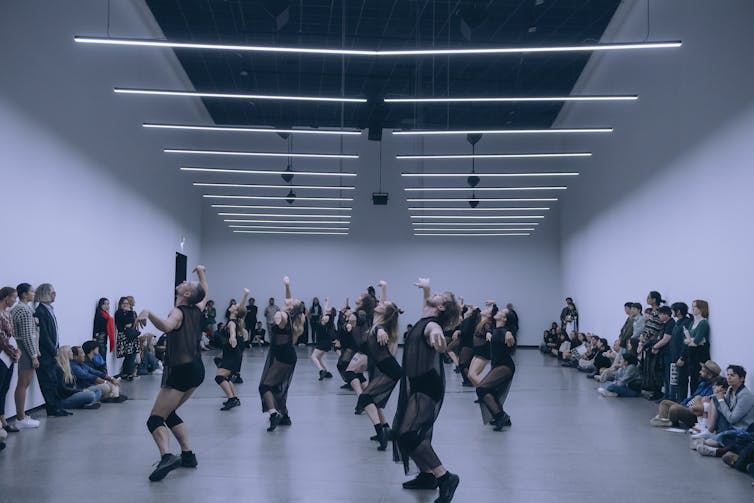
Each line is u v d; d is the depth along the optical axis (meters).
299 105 20.73
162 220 16.89
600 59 16.30
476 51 8.47
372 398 6.80
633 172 14.16
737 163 9.25
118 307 13.20
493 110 20.86
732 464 6.13
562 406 10.05
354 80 18.36
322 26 14.62
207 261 23.19
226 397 10.70
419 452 4.86
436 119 21.86
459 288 23.34
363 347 8.99
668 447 7.07
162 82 16.28
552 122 22.23
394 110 20.77
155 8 14.11
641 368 11.16
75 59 10.59
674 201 11.76
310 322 22.88
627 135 14.54
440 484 4.83
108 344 12.54
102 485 5.29
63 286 10.23
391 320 6.94
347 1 13.24
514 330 8.11
